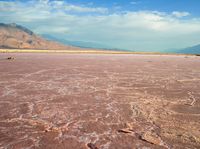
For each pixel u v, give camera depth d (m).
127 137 6.56
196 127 7.35
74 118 8.11
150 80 16.97
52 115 8.38
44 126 7.31
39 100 10.46
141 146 6.00
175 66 31.00
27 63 30.09
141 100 10.79
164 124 7.60
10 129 7.05
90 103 10.10
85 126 7.37
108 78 17.56
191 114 8.73
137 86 14.41
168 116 8.45
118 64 32.44
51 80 16.08
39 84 14.41
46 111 8.83
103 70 23.36
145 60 46.41
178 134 6.78
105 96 11.47
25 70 21.78
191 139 6.43
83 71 22.00
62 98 10.89
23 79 16.27
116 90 13.00
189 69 26.58
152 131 6.99
